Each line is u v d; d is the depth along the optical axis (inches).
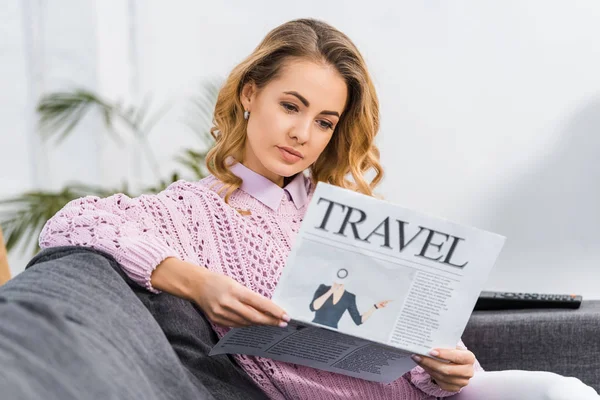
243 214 54.1
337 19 114.7
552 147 110.6
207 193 53.4
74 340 29.6
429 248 43.4
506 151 111.7
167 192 53.7
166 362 38.9
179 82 120.4
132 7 120.7
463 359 46.1
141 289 46.9
